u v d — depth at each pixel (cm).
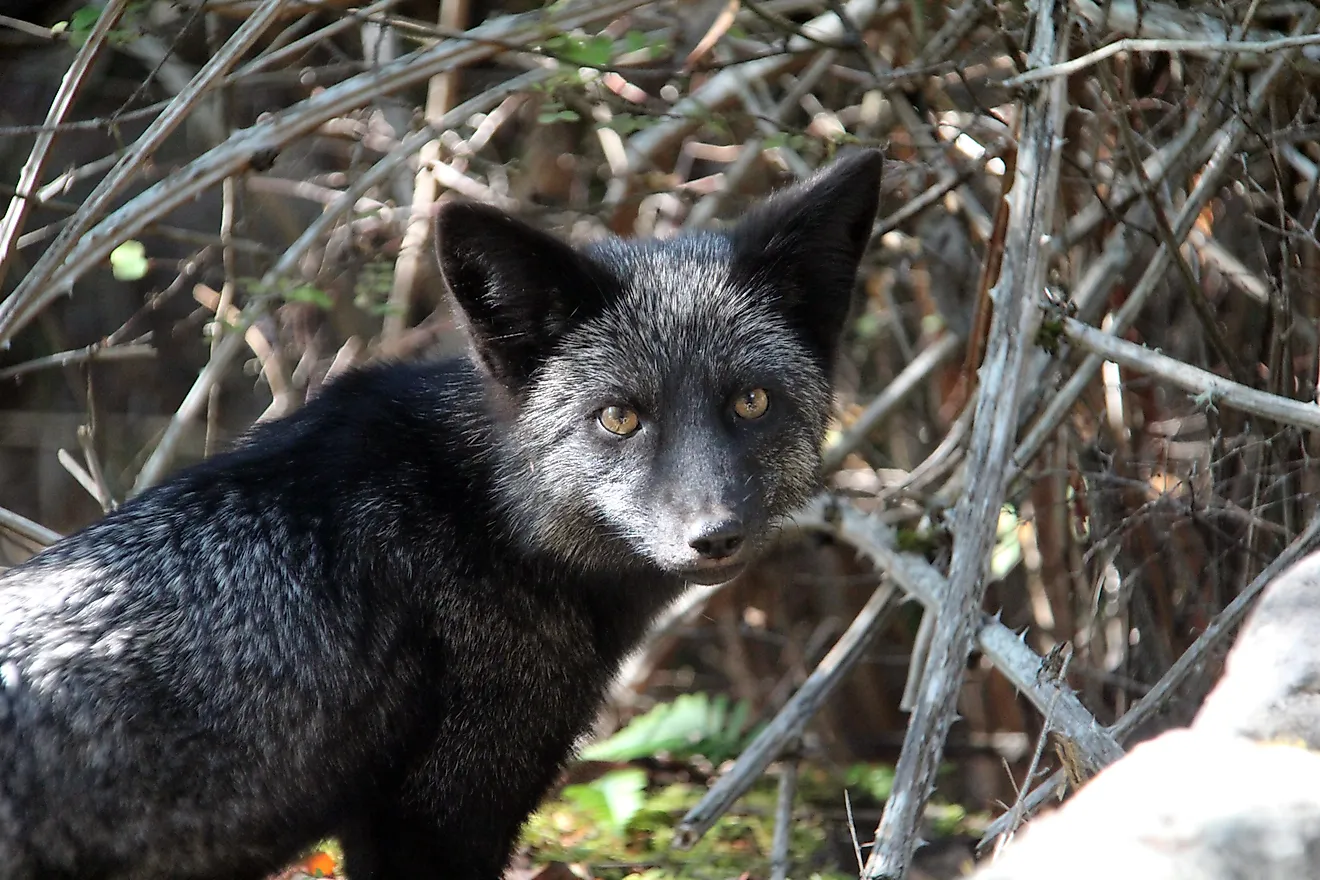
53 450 1744
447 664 879
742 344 878
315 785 848
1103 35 998
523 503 884
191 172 1015
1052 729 841
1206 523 1050
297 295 1144
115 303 1728
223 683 805
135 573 814
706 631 1512
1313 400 1041
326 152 1600
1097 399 1124
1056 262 1131
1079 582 1144
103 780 775
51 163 1614
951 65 1078
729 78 1290
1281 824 469
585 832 1203
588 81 1177
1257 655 568
